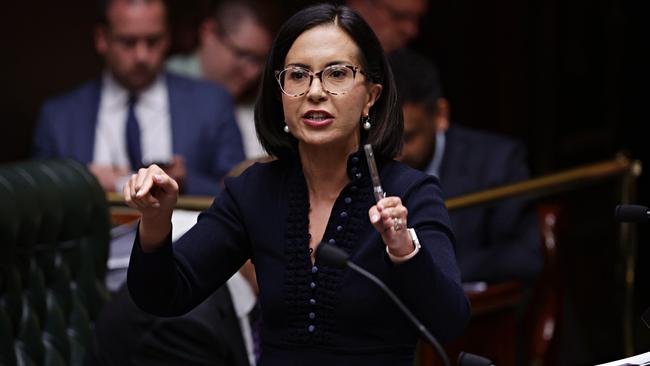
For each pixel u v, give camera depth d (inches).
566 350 540.1
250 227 267.4
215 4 669.3
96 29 660.7
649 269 818.2
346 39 260.1
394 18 700.7
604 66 844.0
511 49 799.1
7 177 357.7
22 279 356.5
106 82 633.0
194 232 269.6
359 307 253.6
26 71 679.1
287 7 280.1
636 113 848.9
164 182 243.6
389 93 266.4
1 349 343.3
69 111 633.0
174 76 640.4
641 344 633.6
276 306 261.0
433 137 492.7
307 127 257.9
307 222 264.1
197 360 327.0
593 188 550.0
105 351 331.0
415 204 258.5
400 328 255.0
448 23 770.2
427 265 238.8
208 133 633.6
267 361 263.1
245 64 671.8
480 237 531.5
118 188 586.2
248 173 275.4
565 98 825.5
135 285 256.7
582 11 826.8
